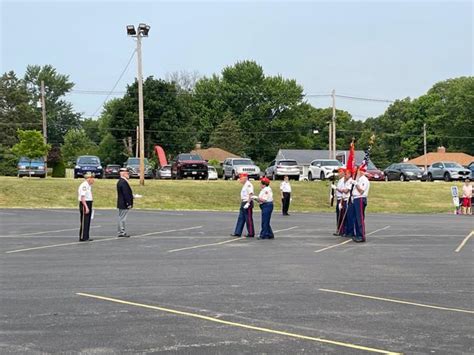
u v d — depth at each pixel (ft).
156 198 115.03
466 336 24.13
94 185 122.42
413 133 376.68
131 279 37.52
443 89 381.81
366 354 21.65
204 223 79.30
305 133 385.29
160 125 278.67
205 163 153.58
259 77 347.56
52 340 23.43
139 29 122.62
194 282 36.47
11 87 303.68
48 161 205.67
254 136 341.21
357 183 59.26
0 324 25.96
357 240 59.47
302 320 26.76
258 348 22.36
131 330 24.95
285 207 96.32
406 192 132.57
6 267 42.55
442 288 34.81
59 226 73.51
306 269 41.86
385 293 33.19
